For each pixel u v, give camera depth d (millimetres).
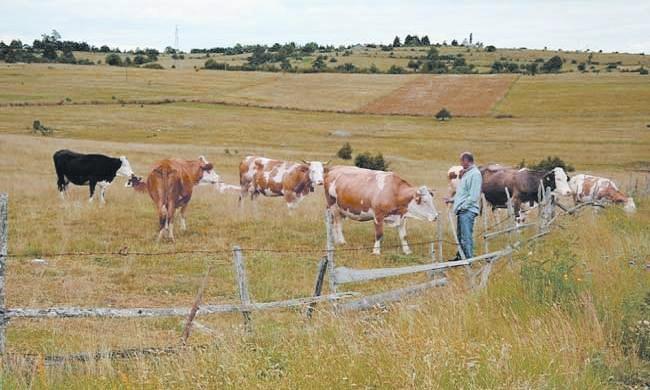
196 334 9391
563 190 20172
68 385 6367
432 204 16266
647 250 13016
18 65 132500
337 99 101688
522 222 20500
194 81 117562
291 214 20312
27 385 6297
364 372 6395
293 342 7309
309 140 68000
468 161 12984
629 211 20969
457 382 6160
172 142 62688
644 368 7207
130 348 7953
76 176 22688
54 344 8438
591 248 13438
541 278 9672
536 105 96562
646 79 119438
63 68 129000
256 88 110812
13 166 31734
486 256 11586
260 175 21438
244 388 6047
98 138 63125
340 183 17156
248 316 8141
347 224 19859
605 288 9469
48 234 16031
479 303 9164
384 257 15562
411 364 6242
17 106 82688
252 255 14852
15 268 12859
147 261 14023
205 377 6289
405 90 111312
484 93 107688
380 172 16812
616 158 57906
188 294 11828
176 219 19219
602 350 7410
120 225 17734
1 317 6969
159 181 16562
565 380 6461
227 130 72500
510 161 57000
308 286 12500
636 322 7969
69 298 11094
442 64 158250
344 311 8938
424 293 10273
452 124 82562
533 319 8328
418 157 59125
